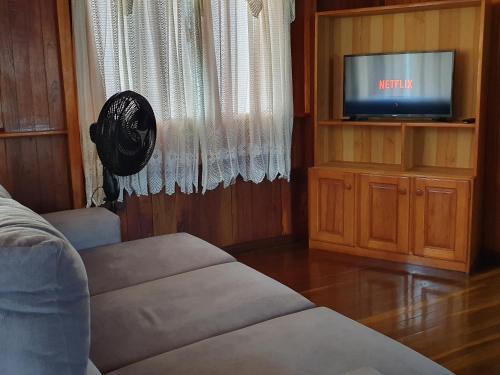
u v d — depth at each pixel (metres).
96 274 2.32
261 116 4.03
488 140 3.80
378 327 2.80
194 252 2.59
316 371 1.44
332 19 4.23
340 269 3.73
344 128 4.32
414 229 3.71
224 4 3.71
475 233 3.68
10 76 3.10
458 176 3.54
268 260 3.98
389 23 4.03
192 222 3.94
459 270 3.59
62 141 3.32
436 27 3.85
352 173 3.92
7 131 3.12
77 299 1.18
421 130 3.96
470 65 3.74
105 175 3.17
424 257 3.70
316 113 4.12
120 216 3.63
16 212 1.44
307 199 4.48
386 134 4.15
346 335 1.65
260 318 1.86
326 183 4.06
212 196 4.00
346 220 4.01
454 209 3.55
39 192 3.29
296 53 4.25
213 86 3.72
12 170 3.18
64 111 3.28
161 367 1.52
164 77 3.49
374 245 3.90
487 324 2.82
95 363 1.59
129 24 3.35
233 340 1.65
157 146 3.55
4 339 1.12
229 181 3.93
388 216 3.81
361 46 4.17
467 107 3.79
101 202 3.40
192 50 3.59
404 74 3.84
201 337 1.73
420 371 1.44
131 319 1.86
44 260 1.12
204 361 1.53
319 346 1.58
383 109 3.95
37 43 3.16
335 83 4.29
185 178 3.71
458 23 3.75
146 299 2.02
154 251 2.61
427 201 3.64
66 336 1.17
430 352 2.54
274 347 1.58
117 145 2.95
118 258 2.51
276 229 4.38
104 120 2.91
